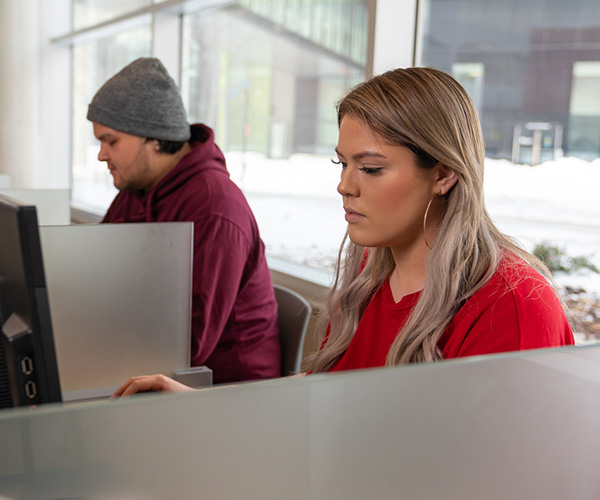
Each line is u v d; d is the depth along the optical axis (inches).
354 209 36.9
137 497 14.4
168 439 14.6
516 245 39.0
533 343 33.7
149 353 48.5
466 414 17.0
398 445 16.4
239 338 61.9
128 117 65.4
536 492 18.1
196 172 64.2
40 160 196.1
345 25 96.0
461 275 36.5
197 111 140.0
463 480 17.2
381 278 43.1
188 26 142.5
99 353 47.1
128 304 47.3
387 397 16.2
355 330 44.4
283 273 102.6
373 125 35.2
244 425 15.1
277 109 112.8
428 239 38.3
